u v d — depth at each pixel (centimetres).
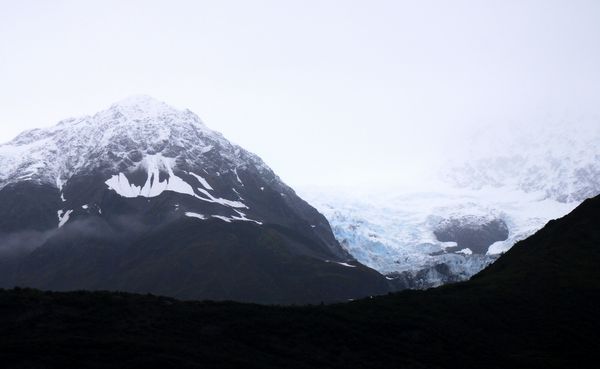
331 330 11562
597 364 11356
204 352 9956
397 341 11606
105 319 10725
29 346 9288
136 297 11856
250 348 10525
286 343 10919
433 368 10831
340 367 10388
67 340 9612
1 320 10288
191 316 11350
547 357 11475
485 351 11600
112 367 9019
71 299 11219
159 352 9631
